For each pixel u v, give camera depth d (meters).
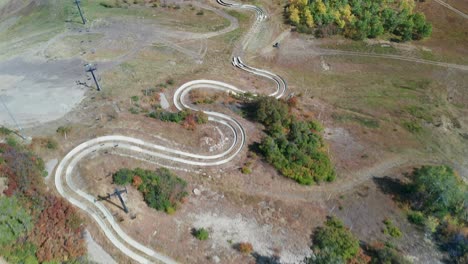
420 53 101.81
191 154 64.88
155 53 87.06
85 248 49.88
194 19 101.12
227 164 64.81
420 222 61.06
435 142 78.31
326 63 96.06
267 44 97.69
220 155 66.06
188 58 87.69
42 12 97.88
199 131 68.69
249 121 73.19
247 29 100.56
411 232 59.88
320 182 65.31
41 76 75.44
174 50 89.31
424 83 93.81
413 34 106.69
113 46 86.75
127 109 69.38
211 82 80.94
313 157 66.88
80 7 99.75
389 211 62.62
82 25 92.75
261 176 63.97
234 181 62.50
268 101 73.19
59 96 70.31
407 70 96.81
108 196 54.88
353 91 89.50
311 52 97.88
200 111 72.25
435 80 94.88
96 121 65.44
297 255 54.56
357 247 55.38
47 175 56.41
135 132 64.75
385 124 80.88
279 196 62.03
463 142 79.44
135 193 56.56
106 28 92.69
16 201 51.12
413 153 74.88
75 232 50.56
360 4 106.00
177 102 74.50
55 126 63.62
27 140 60.19
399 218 61.78
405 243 58.09
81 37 88.50
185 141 66.31
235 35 97.88
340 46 100.56
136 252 51.03
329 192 64.38
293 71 92.69
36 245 48.19
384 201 64.06
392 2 112.19
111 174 57.91
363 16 104.12
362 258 54.50
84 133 62.78
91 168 57.94
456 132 81.62
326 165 66.31
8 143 58.41
